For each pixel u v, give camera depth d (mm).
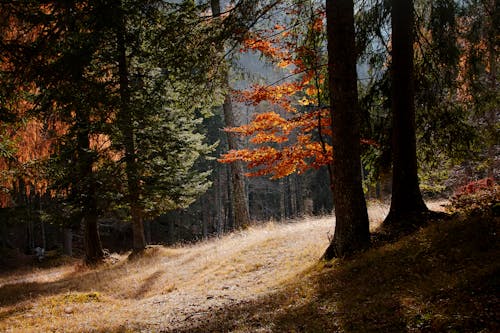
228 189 41312
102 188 15992
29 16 7125
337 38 8250
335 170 8562
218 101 11219
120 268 16281
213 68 9125
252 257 11953
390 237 8547
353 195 8391
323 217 16625
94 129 15086
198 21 8328
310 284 7309
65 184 16328
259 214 47562
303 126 11336
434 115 10281
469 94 10227
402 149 9258
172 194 17547
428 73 10305
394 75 9305
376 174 11195
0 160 12688
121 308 9773
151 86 14656
